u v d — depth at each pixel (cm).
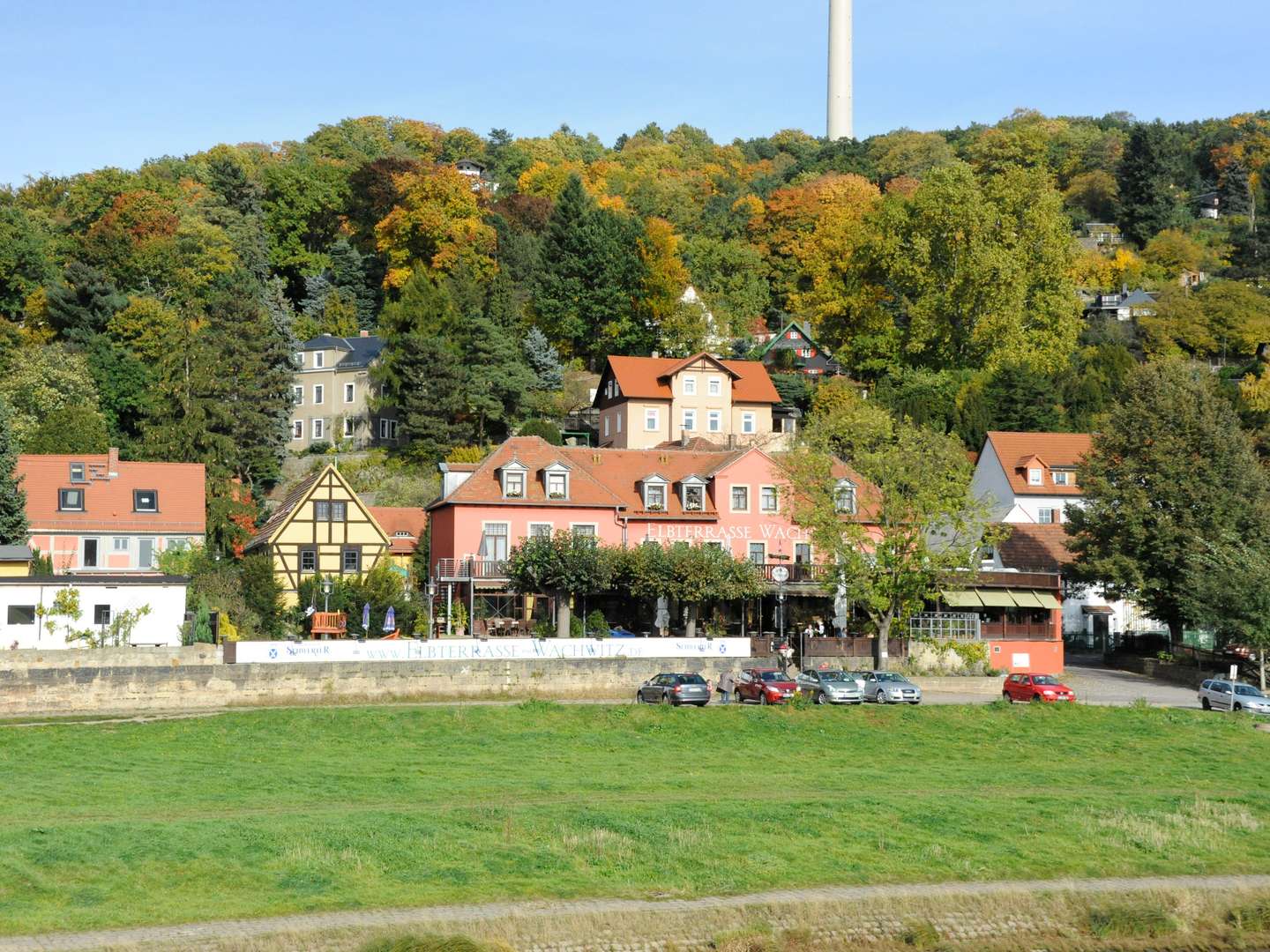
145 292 12925
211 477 9212
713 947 3075
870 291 13212
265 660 6138
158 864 3278
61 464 8438
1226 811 4191
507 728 5428
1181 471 7600
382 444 12531
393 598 7694
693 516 8069
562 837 3641
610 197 18688
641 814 3875
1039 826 3950
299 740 5191
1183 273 17725
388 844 3491
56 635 6619
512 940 3008
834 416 8138
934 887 3416
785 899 3266
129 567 8288
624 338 13450
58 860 3262
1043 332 12181
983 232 12288
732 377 11006
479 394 11750
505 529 7812
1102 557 7712
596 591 7181
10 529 7725
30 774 4494
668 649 6675
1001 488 9969
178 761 4794
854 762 4981
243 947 2864
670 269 14050
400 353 12000
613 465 8319
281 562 8044
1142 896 3425
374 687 6153
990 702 6119
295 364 13025
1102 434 7969
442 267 14888
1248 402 11944
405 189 15788
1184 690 7131
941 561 7088
